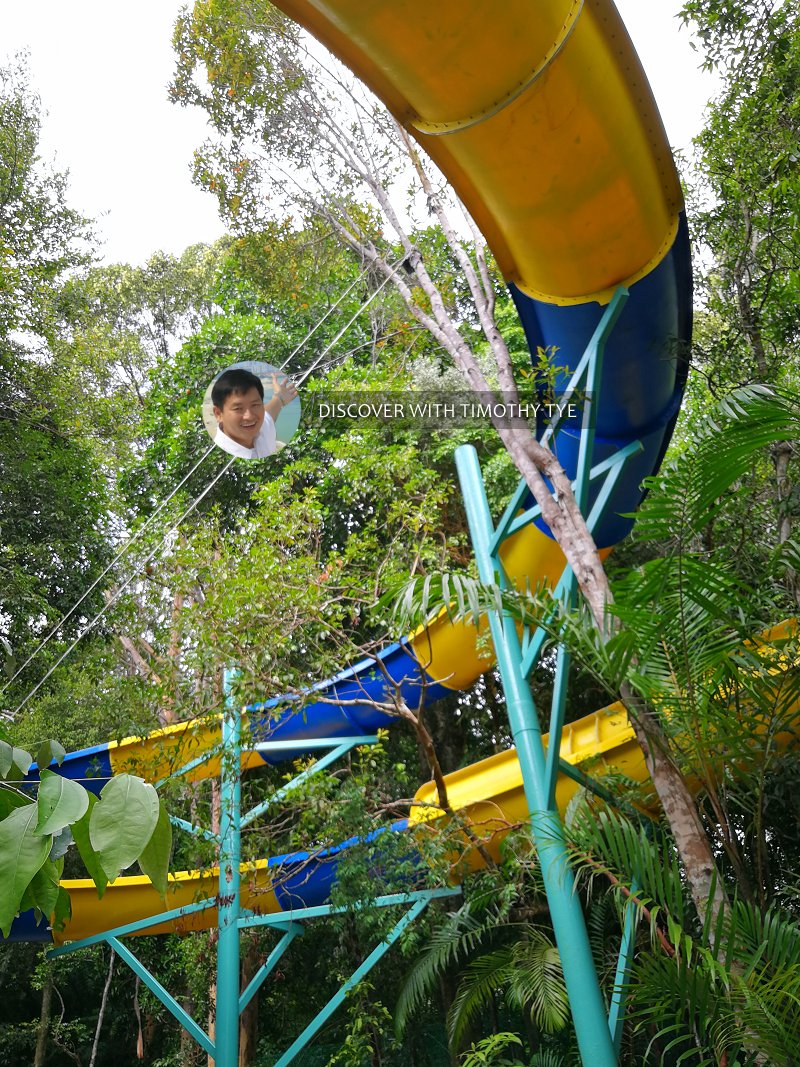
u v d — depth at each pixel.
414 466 9.20
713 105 8.96
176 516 13.52
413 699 9.90
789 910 4.62
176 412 16.36
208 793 12.28
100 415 15.88
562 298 6.98
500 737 14.16
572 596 6.23
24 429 13.91
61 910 1.64
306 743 9.74
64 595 13.75
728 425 4.61
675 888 4.33
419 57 5.28
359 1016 8.76
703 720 4.73
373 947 9.72
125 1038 15.13
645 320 7.04
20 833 1.47
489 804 8.56
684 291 7.36
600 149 5.89
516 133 5.67
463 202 6.60
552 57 5.35
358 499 12.94
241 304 17.58
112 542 15.48
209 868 9.19
